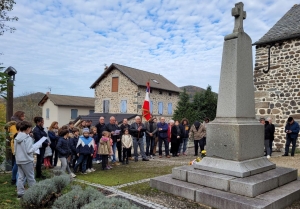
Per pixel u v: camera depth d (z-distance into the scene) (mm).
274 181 4215
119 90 22969
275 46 10266
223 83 4883
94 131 7645
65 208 3355
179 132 9664
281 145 10016
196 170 4723
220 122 4719
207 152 4852
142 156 8672
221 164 4500
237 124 4438
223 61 4949
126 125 8742
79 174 6410
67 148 6121
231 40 4883
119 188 4969
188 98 21797
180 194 4391
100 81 24391
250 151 4582
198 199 4098
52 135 6938
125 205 3057
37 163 5773
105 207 2943
